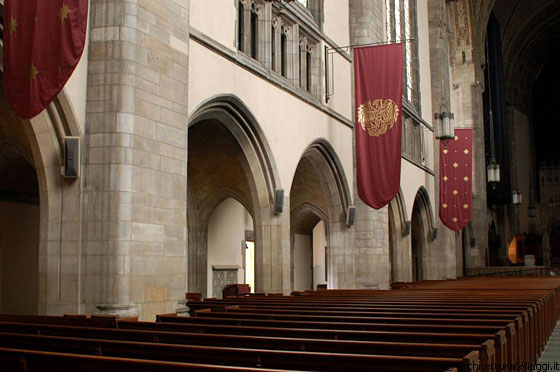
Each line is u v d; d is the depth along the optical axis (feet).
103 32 40.24
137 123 40.34
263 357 18.49
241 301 46.19
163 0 43.86
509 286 73.10
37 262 61.16
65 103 38.34
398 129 67.36
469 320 29.01
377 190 67.41
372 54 69.26
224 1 53.72
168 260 42.29
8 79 32.58
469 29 146.41
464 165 114.62
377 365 17.47
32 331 27.12
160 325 27.94
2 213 57.36
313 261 109.91
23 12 32.68
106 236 38.34
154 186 41.55
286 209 63.21
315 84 72.74
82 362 17.19
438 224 125.08
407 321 30.25
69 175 38.50
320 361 17.98
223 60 53.06
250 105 57.16
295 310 36.78
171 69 44.29
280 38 65.26
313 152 73.56
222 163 69.21
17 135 46.91
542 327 44.32
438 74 127.44
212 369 15.60
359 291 63.41
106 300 37.81
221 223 82.38
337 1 80.28
